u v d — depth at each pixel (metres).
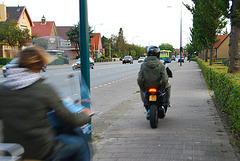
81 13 4.89
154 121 5.62
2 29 31.25
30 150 2.09
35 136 2.09
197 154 4.09
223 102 6.49
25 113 2.08
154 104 5.77
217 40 23.47
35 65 2.25
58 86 2.39
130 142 4.86
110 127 6.03
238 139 4.64
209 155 4.02
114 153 4.34
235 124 4.72
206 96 9.84
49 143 2.18
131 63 60.81
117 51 101.81
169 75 6.11
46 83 2.27
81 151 2.50
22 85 2.11
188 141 4.72
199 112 7.11
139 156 4.15
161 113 5.93
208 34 23.20
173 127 5.73
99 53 93.19
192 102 8.66
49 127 2.23
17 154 2.03
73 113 2.39
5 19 44.81
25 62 2.21
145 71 5.64
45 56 2.35
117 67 40.81
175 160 3.90
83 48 4.91
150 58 5.71
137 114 7.37
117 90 13.47
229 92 5.54
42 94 2.15
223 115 6.55
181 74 22.17
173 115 6.90
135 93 12.10
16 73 2.16
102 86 15.41
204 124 5.84
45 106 2.17
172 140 4.83
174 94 10.60
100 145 4.77
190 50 89.94
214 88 9.10
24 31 32.28
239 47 10.73
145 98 5.95
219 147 4.34
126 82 17.80
